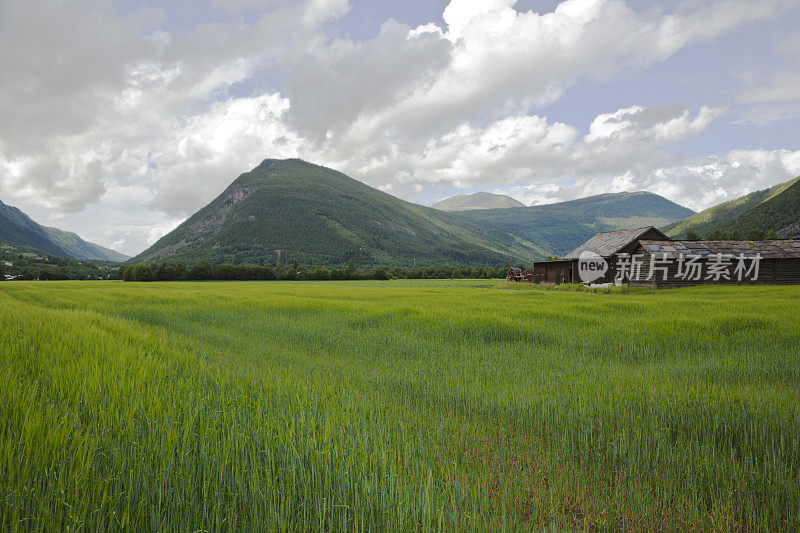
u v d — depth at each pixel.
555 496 3.10
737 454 3.77
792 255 36.62
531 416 4.71
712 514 2.88
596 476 3.26
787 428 4.13
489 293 29.23
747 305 16.92
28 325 8.79
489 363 8.01
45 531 2.39
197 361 6.98
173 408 4.05
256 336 11.49
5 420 3.32
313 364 7.80
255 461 3.22
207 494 2.72
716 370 7.25
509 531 2.57
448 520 2.66
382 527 2.64
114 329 9.51
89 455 2.89
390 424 4.21
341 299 23.14
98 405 4.04
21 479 2.58
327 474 2.94
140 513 2.52
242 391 4.88
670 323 11.98
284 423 3.81
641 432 4.13
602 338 10.53
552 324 12.57
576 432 4.23
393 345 10.10
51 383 4.78
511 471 3.45
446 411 5.11
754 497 2.96
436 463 3.48
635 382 6.08
